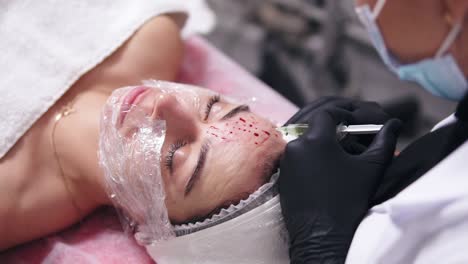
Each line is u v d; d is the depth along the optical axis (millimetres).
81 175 1258
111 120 1159
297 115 1279
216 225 1083
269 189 1079
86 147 1255
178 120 1113
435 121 2100
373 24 787
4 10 1404
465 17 725
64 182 1270
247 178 1077
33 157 1251
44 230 1270
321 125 1038
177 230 1136
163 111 1105
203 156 1089
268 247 1093
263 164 1092
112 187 1171
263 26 2512
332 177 988
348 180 991
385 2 749
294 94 2277
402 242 831
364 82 2270
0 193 1188
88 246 1275
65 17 1419
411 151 1025
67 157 1263
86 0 1457
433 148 972
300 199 986
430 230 812
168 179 1100
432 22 744
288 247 1101
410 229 822
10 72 1314
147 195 1122
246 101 1545
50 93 1297
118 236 1304
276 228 1080
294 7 2361
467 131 903
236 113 1187
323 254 947
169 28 1516
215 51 1782
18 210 1209
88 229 1323
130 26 1439
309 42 2367
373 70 2295
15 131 1233
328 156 1002
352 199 978
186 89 1240
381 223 892
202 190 1081
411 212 812
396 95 2197
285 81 2314
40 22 1394
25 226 1232
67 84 1327
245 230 1071
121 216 1291
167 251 1168
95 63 1369
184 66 1712
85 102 1340
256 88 1661
